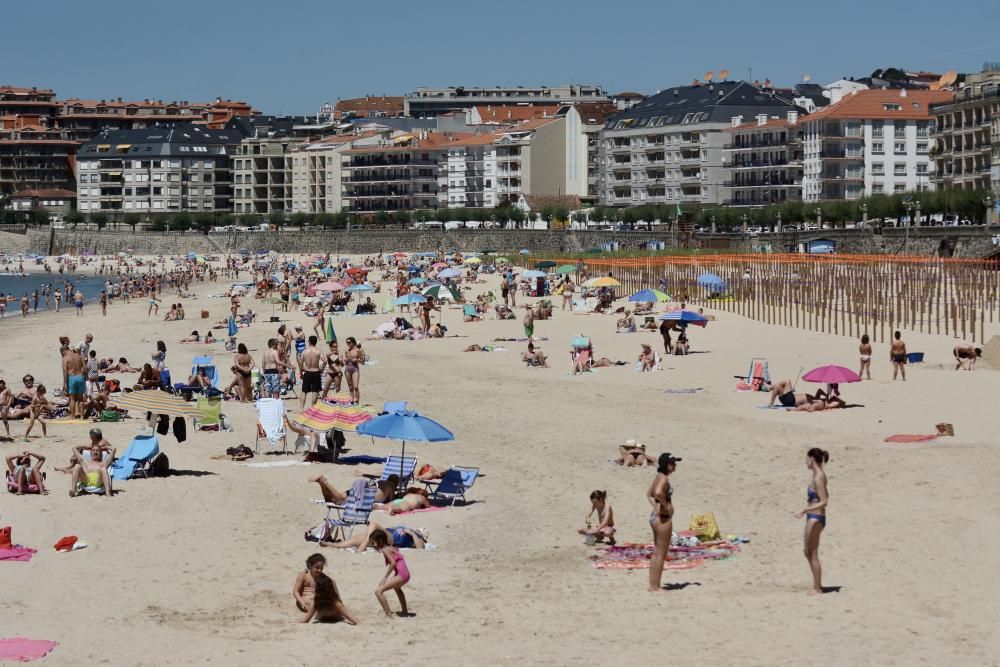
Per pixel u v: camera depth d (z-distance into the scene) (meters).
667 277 121.62
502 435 44.34
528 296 118.50
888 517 30.25
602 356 69.31
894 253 134.75
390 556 23.97
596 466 38.34
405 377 62.16
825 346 68.75
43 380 64.19
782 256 125.50
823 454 24.61
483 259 185.75
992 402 46.44
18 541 29.72
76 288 187.38
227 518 32.12
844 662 20.62
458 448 41.97
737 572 26.30
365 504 31.17
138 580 26.48
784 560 27.05
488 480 36.66
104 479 34.62
